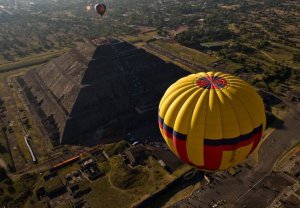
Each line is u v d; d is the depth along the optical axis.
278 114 137.75
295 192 96.62
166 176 105.44
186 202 96.38
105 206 96.69
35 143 131.00
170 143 70.62
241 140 63.78
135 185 103.19
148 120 138.88
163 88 155.12
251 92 66.75
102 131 132.75
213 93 64.31
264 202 94.31
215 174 105.19
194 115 63.59
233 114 62.38
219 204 94.50
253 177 103.50
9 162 120.50
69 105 141.38
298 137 122.62
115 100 145.62
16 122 146.25
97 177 108.50
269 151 115.44
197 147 65.12
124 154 118.06
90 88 145.12
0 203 100.88
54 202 100.00
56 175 111.50
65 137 131.12
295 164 108.00
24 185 107.62
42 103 155.50
